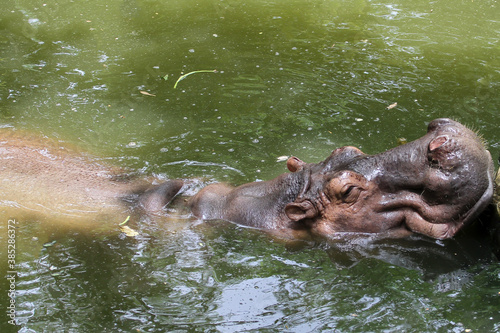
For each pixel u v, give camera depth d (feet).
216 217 30.37
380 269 25.86
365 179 26.76
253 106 44.73
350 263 26.40
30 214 31.60
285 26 61.82
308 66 51.57
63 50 55.57
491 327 22.13
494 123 40.45
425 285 24.72
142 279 26.43
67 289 25.82
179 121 42.83
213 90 47.42
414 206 25.96
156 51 55.26
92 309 24.48
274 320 23.48
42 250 28.73
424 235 26.04
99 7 68.13
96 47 56.29
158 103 45.55
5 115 43.11
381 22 62.95
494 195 25.98
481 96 45.27
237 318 23.71
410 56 53.52
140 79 49.49
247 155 37.88
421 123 41.06
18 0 69.77
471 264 25.29
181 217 31.04
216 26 61.77
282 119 42.57
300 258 27.14
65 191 33.42
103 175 35.65
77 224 30.91
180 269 27.07
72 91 47.34
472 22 62.90
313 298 24.57
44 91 47.24
